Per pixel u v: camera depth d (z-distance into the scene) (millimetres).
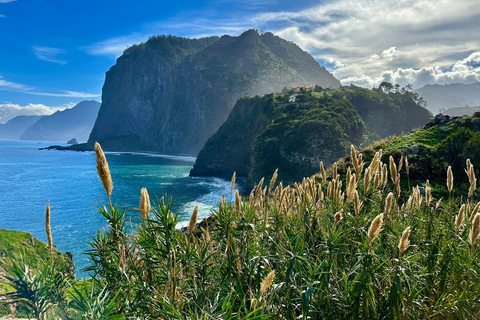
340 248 3146
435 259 3152
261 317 2082
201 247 3168
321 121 93812
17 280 1795
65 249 33750
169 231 2734
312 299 2570
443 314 2777
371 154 15258
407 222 3922
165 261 2695
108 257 2695
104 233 2877
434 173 12562
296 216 4074
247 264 2863
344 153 89750
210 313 2242
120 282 2527
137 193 70625
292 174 92062
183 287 2664
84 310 1827
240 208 3518
